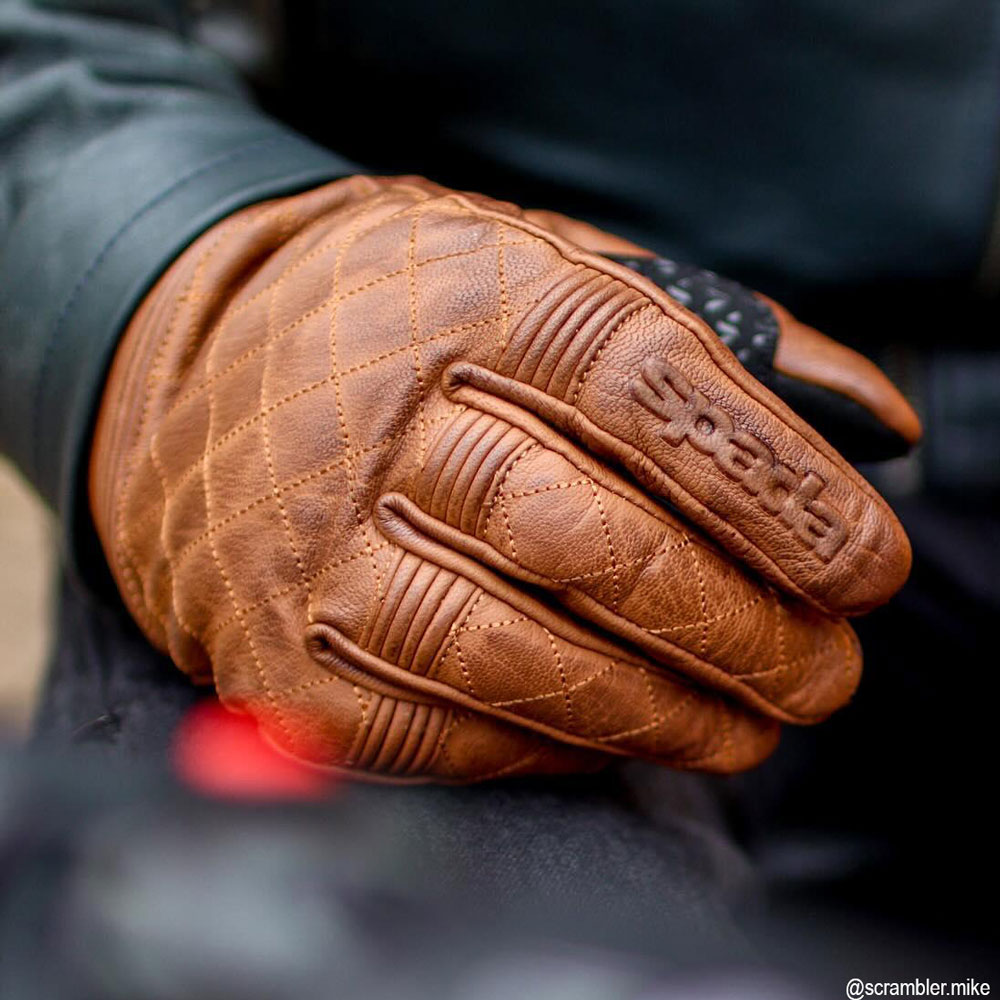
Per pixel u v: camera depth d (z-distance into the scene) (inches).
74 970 7.5
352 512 20.3
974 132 25.7
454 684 20.3
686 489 19.9
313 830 8.8
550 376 19.9
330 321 20.5
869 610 20.3
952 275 26.4
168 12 25.2
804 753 27.6
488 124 26.4
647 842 21.7
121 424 21.4
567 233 21.6
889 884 27.1
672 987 7.7
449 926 8.1
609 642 20.5
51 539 27.0
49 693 24.0
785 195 26.3
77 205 22.2
